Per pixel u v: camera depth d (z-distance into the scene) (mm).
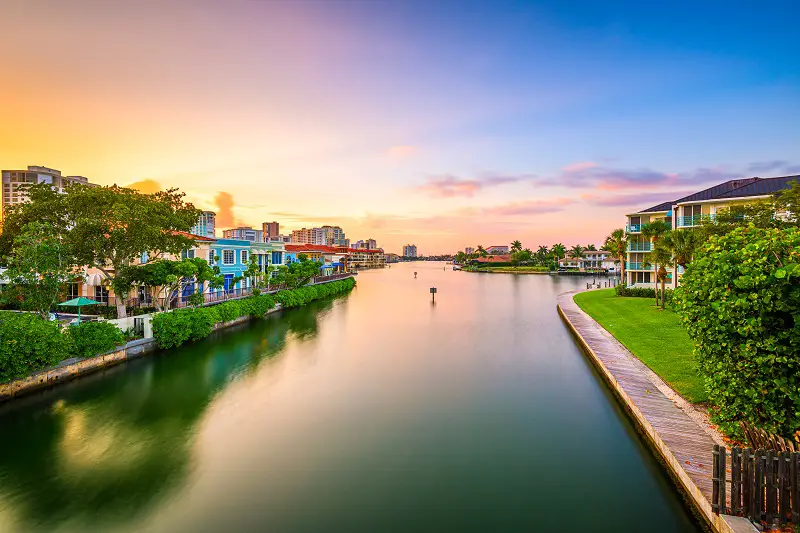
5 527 8336
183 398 15781
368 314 39469
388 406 14961
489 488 9633
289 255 60969
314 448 11719
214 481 10008
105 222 24312
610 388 15961
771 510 6375
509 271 138750
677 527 8102
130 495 9445
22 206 28266
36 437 12406
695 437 10016
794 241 7230
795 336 6816
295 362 21141
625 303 35312
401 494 9414
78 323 19141
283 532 8117
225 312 29547
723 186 40812
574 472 10266
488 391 16516
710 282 8406
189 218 30922
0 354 14508
